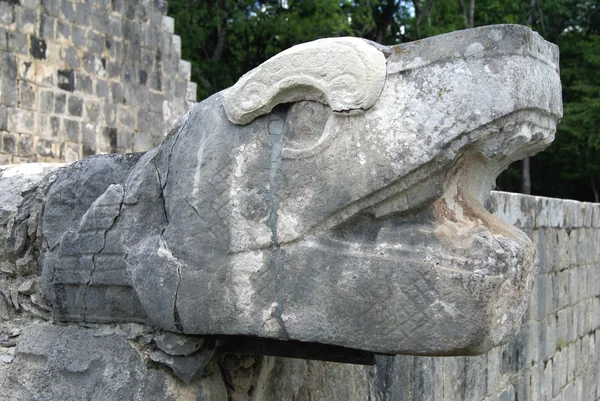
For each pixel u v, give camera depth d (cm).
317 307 200
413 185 193
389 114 193
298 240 203
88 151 1005
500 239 197
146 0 1084
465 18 1891
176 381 229
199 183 215
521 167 1962
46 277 252
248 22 1836
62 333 251
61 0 967
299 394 271
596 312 652
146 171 232
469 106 186
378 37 1998
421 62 191
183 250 216
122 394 231
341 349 224
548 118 198
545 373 528
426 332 190
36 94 939
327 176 199
